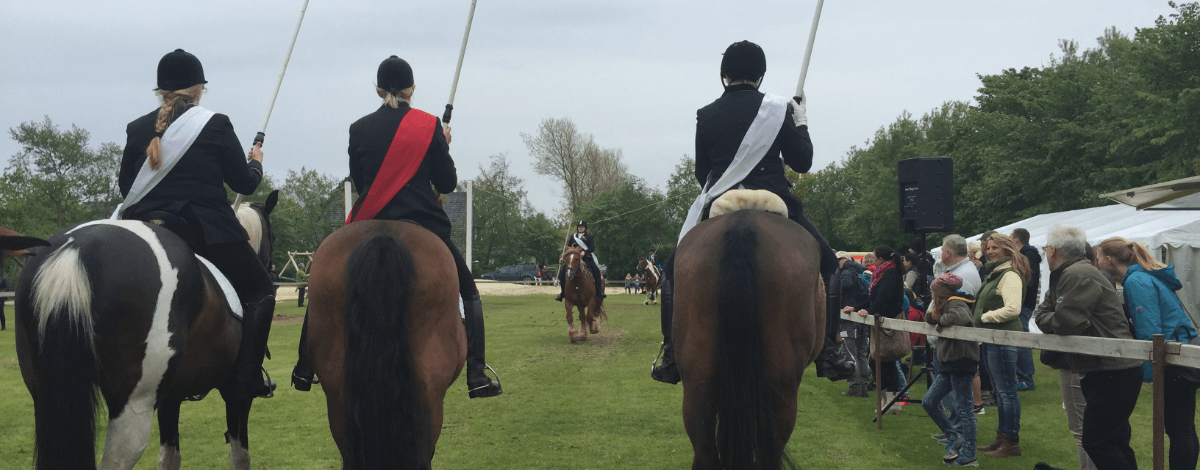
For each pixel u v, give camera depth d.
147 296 3.03
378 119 3.62
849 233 43.66
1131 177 25.17
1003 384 5.94
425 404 2.78
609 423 7.17
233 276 3.87
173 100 3.80
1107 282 4.36
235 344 3.74
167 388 3.24
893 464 5.72
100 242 2.96
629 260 53.72
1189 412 4.45
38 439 2.76
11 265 25.92
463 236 36.62
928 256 10.07
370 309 2.67
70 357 2.73
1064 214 19.12
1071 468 5.57
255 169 4.09
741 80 3.99
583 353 12.64
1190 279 12.27
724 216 3.27
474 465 5.75
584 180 57.06
